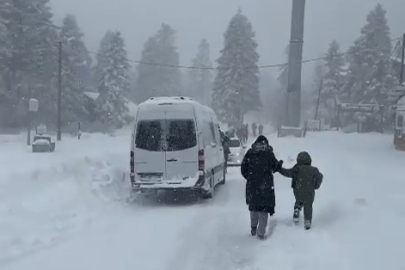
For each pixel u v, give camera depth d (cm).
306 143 4122
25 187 1223
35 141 2217
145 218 1159
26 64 5450
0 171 1305
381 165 2130
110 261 788
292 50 6288
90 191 1387
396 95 3691
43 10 5562
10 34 5319
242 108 6988
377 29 7169
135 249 864
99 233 995
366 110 6084
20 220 1029
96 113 6781
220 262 775
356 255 762
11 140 3722
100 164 1639
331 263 733
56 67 5647
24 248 869
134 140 1405
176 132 1394
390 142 4072
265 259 780
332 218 1038
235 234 973
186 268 745
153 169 1391
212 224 1079
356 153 2945
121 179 1639
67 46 5928
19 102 5441
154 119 1404
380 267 703
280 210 1184
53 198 1215
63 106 5750
